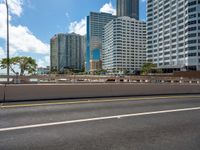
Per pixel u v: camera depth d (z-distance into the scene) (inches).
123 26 7623.0
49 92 557.6
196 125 293.6
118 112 379.2
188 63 4616.1
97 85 625.3
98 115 351.6
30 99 533.3
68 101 514.3
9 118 324.2
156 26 5989.2
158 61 5861.2
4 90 507.5
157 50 5915.4
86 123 298.2
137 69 7445.9
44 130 262.8
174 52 5211.6
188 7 4643.2
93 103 485.1
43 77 1592.0
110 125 289.4
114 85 651.5
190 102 516.7
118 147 208.4
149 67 5570.9
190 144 218.1
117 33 7573.8
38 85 547.5
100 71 7716.5
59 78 1658.5
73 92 587.5
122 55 7623.0
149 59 6269.7
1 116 337.7
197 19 4500.5
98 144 216.2
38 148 205.0
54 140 227.1
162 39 5689.0
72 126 281.9
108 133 253.0
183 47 4867.1
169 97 621.9
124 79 1828.2
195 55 4512.8
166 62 5526.6
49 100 531.8
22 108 409.1
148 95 681.6
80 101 515.8
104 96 628.1
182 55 4909.0
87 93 606.9
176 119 328.8
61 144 215.6
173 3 5255.9
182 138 237.0
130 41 7746.1
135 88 682.2
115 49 7588.6
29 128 271.0
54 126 281.0
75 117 334.3
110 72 7509.8
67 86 581.6
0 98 500.1
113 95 644.7
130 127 280.1
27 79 1509.6
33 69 3041.3
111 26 7834.6
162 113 374.9
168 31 5457.7
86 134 248.4
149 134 250.5
